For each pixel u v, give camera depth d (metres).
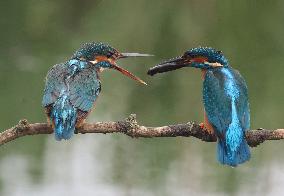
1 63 26.14
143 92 23.00
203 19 28.12
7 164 16.02
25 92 22.61
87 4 31.66
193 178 15.55
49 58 27.02
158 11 27.75
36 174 15.46
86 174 15.51
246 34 28.42
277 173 15.97
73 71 9.00
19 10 31.06
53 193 14.56
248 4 28.53
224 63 9.14
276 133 8.45
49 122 8.35
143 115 21.27
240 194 14.98
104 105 21.33
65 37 29.95
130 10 27.91
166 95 22.92
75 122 8.30
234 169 15.99
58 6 31.75
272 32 28.66
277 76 25.41
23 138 17.55
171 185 15.32
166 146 17.27
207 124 8.66
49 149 17.03
